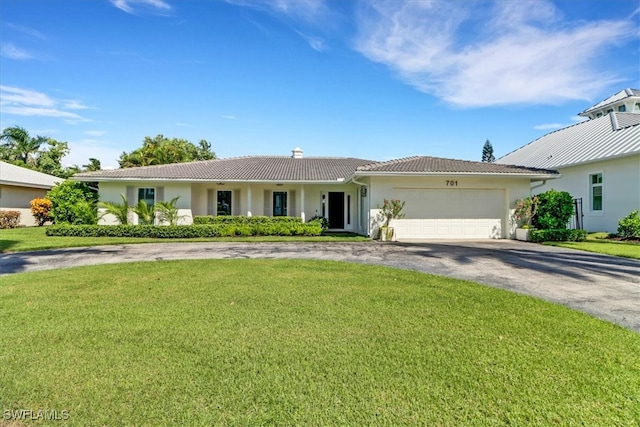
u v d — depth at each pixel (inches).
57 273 319.6
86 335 172.9
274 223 722.8
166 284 278.2
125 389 123.6
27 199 903.1
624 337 170.9
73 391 122.2
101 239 604.7
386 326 185.5
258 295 245.4
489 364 142.9
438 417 108.3
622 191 619.8
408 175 611.8
